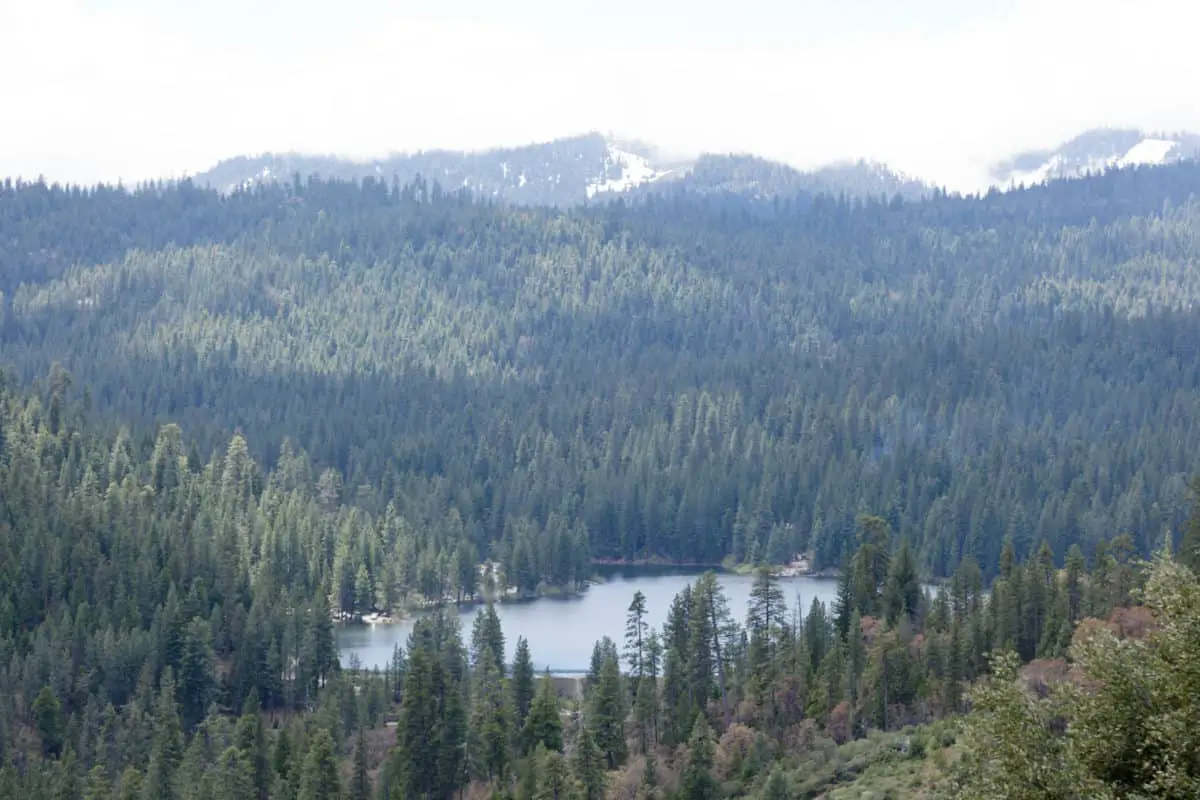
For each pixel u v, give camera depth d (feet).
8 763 487.61
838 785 381.60
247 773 455.22
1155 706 194.08
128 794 460.96
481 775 481.87
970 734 208.64
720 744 447.83
